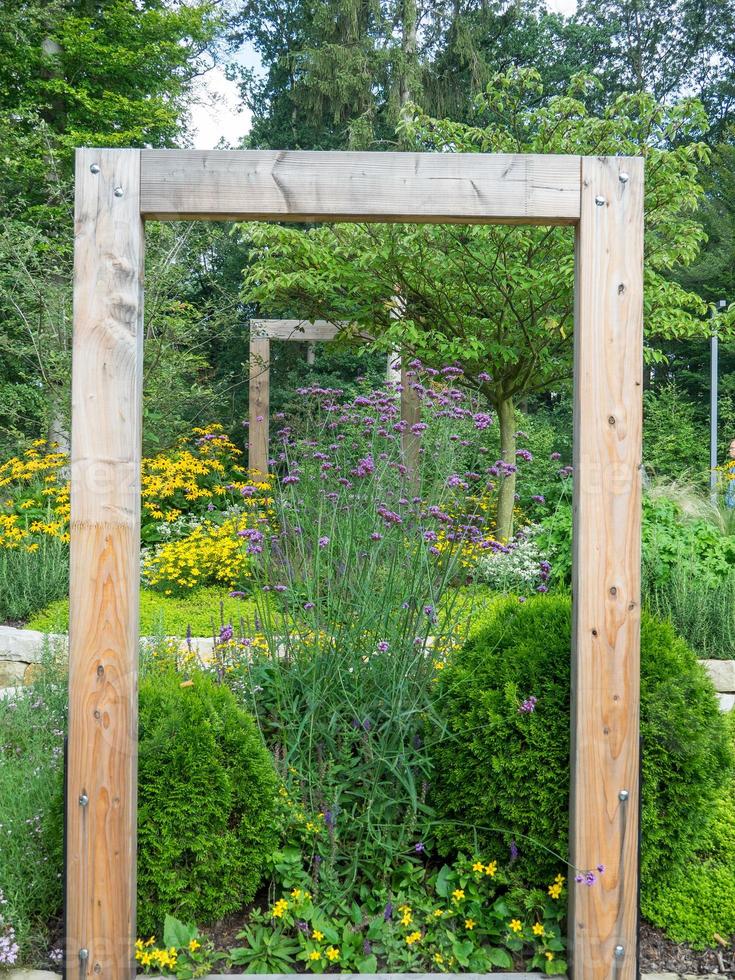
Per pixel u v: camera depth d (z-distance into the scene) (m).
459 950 2.08
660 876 2.29
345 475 3.22
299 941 2.09
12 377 9.06
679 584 4.64
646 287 6.21
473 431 3.77
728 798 2.66
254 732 2.24
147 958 2.00
